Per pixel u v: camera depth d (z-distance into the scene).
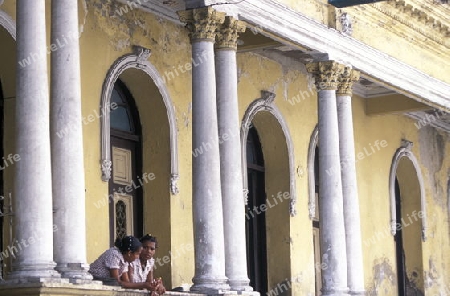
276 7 25.08
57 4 20.09
